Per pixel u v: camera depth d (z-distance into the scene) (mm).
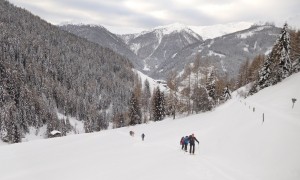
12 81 148000
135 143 40781
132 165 23906
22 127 127188
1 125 108688
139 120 92375
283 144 23922
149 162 24672
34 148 37938
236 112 50750
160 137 47375
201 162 23547
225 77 119500
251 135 29594
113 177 20656
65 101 162875
